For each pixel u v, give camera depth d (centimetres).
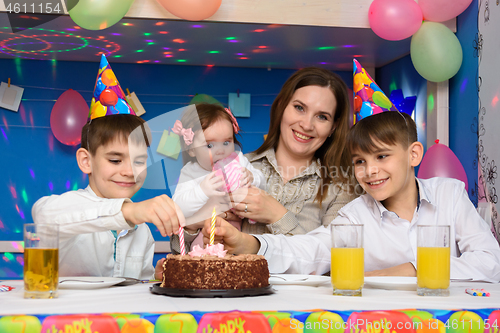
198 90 304
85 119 274
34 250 75
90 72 299
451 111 236
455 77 233
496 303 72
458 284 101
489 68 204
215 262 81
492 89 201
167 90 303
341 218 140
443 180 143
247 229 159
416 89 261
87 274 128
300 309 64
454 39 212
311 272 120
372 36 236
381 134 125
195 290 78
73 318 57
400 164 127
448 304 71
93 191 121
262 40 246
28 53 278
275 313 60
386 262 134
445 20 214
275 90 311
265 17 217
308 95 157
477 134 213
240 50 266
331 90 160
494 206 198
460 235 133
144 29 229
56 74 296
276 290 89
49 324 57
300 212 165
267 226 154
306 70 162
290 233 150
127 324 58
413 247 133
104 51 271
